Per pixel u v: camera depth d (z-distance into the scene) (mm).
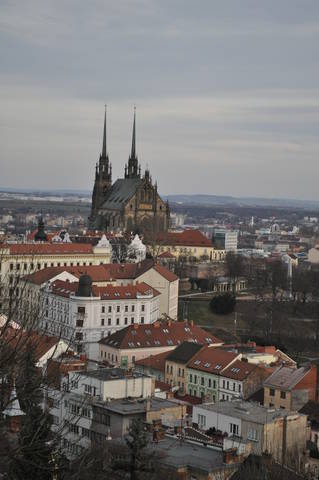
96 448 104938
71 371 176125
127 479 111750
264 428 149625
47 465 74000
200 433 149125
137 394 173000
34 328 80438
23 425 73375
